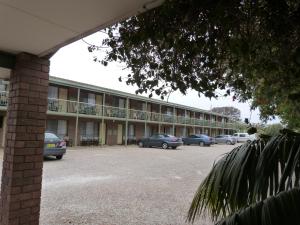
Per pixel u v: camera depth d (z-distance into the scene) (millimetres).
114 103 24297
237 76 2660
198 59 2379
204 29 2016
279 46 1988
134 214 4938
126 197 6082
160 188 7094
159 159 13844
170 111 31656
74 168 9961
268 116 3316
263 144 1344
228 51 2246
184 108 32719
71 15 2158
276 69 2297
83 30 2432
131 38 2447
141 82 2926
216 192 1361
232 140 30359
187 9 1942
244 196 1250
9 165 3035
